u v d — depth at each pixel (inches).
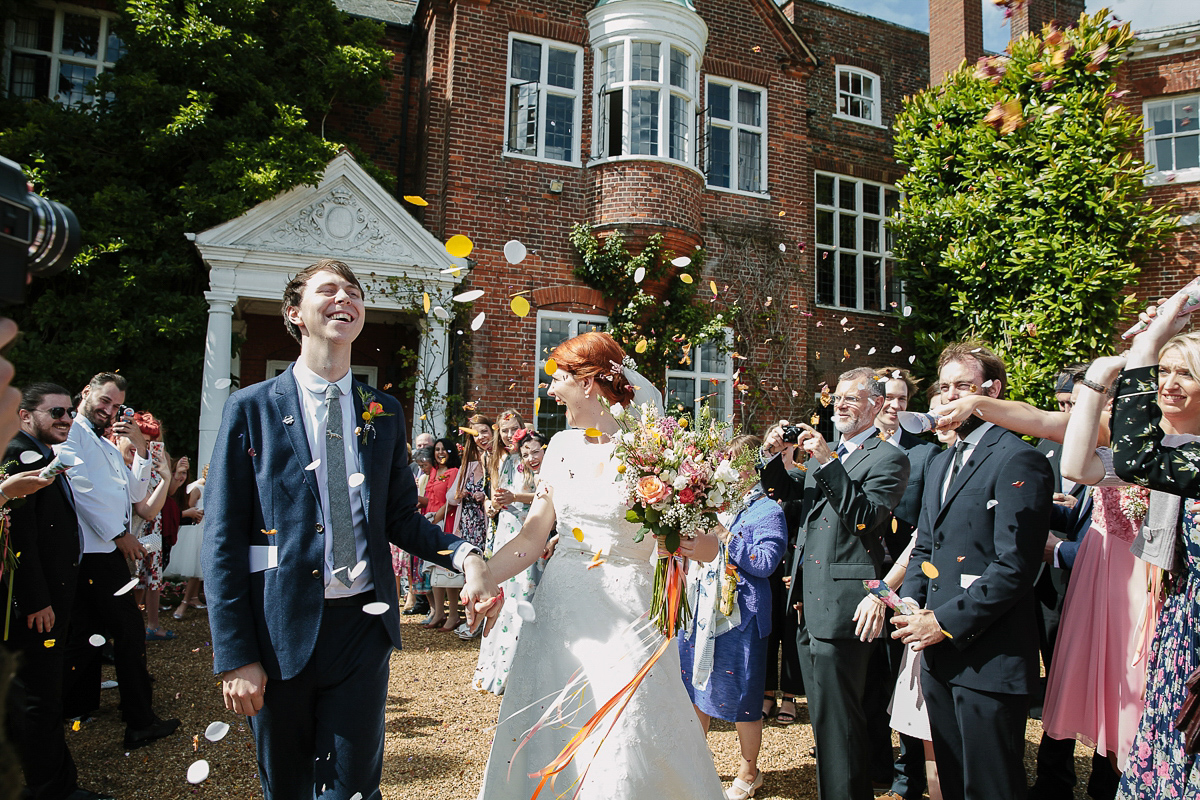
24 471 124.8
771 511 144.8
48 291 338.3
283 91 382.9
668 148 427.2
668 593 98.7
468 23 419.5
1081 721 123.5
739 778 138.9
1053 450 170.1
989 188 433.1
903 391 184.1
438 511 273.0
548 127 435.5
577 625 95.8
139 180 374.3
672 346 417.4
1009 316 422.9
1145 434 85.0
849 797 114.8
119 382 168.1
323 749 83.4
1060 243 409.1
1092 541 126.9
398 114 462.6
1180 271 447.5
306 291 94.2
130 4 357.7
